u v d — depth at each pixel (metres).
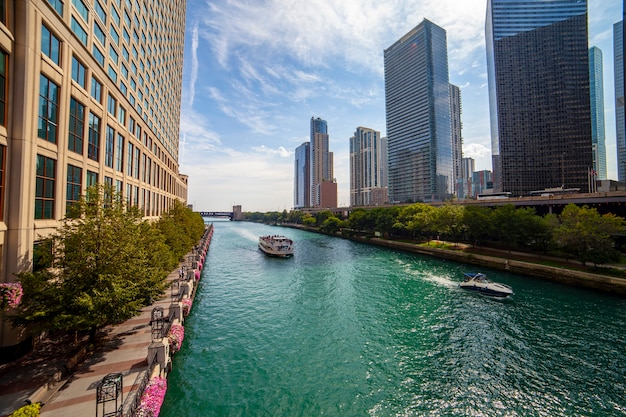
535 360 19.25
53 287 13.86
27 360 14.53
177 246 34.44
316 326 24.81
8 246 14.70
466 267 49.16
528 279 40.31
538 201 62.41
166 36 62.53
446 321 25.88
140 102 41.94
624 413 14.41
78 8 22.45
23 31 15.45
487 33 163.75
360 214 102.12
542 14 138.50
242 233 141.00
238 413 14.08
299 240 98.88
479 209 58.34
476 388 16.36
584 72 133.88
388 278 42.31
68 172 20.50
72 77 21.02
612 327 24.28
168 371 17.03
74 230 16.00
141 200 41.97
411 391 16.06
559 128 133.50
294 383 16.61
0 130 14.30
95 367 14.31
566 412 14.52
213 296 33.78
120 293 13.97
